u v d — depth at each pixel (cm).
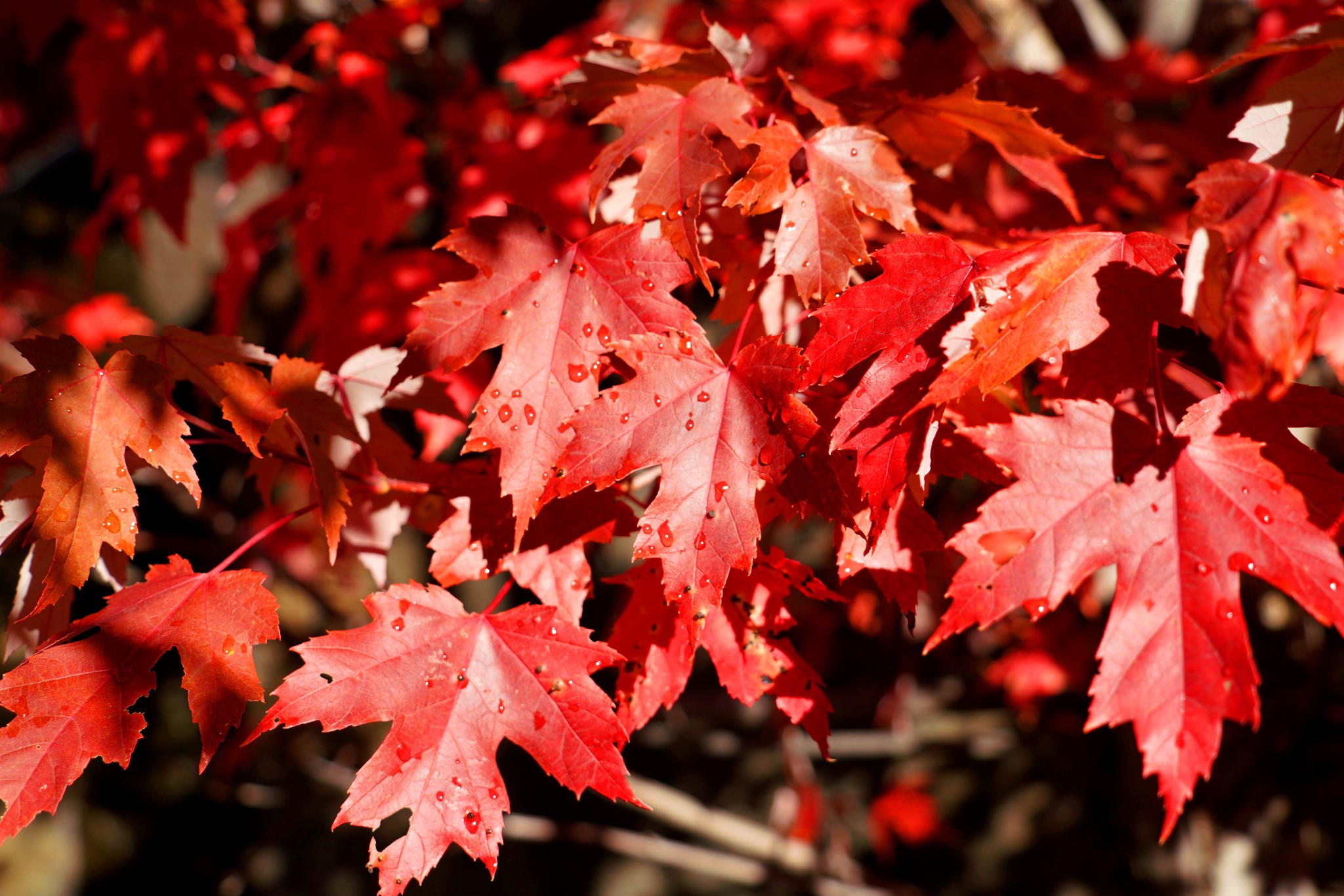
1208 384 68
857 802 194
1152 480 63
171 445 64
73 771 62
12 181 188
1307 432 80
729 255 68
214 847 209
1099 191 76
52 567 63
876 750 134
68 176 196
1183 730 62
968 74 80
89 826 203
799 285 64
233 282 93
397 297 82
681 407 63
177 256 158
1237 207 60
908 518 64
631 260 64
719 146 69
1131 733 115
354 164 84
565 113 82
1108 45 112
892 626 122
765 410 63
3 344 132
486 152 81
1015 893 182
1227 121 83
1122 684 62
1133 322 63
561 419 64
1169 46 112
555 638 64
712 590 62
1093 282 63
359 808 62
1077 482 63
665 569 62
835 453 64
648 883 203
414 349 64
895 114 69
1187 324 62
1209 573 62
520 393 64
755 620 65
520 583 65
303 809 142
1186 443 63
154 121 84
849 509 62
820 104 67
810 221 64
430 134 96
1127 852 121
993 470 65
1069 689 117
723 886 203
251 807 211
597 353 64
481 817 63
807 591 65
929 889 191
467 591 161
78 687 63
